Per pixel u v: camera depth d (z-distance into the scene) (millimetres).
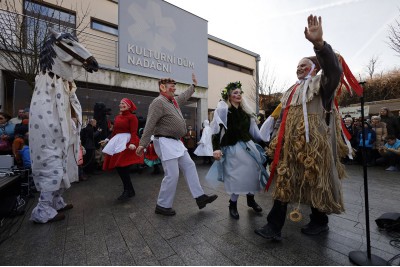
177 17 9438
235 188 2607
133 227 2506
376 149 7438
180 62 9484
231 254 1900
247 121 2848
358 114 10547
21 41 5305
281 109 2316
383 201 3391
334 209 1868
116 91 8453
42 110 2656
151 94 9008
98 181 5129
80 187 4539
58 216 2711
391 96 13711
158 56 8805
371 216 2730
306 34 1630
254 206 2939
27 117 4789
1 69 5715
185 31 9688
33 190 4152
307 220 2664
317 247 1995
